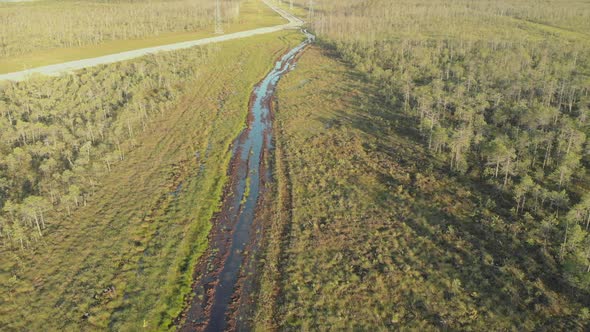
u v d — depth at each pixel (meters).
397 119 108.25
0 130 95.12
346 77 148.12
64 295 54.69
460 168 80.38
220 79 147.62
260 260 62.50
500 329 48.72
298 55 184.88
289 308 53.34
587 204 61.22
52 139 93.44
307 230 67.81
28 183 79.38
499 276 55.88
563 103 109.81
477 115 101.12
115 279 57.84
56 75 136.50
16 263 59.84
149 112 114.56
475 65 138.25
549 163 80.62
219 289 57.75
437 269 58.03
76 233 66.62
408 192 76.06
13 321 50.56
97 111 107.56
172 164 89.62
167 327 51.78
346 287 56.06
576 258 54.66
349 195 76.62
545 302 51.59
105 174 84.44
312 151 94.81
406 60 156.38
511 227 63.97
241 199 78.56
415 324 49.97
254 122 113.81
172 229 68.88
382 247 62.91
